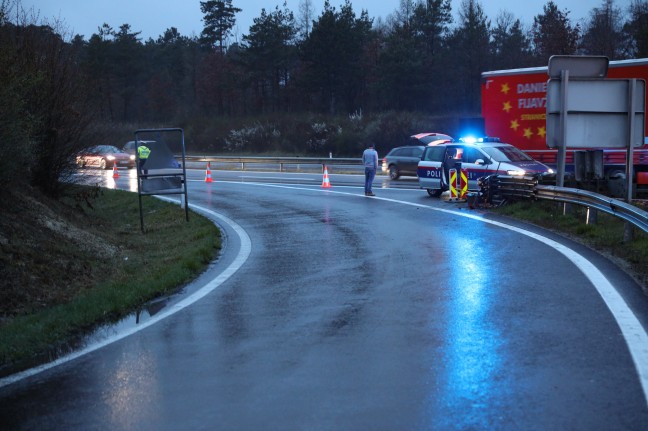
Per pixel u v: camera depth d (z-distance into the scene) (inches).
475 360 226.2
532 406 184.9
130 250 553.0
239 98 3309.5
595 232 490.0
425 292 334.6
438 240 508.7
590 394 191.8
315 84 2837.1
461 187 807.1
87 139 720.3
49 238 472.4
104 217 775.1
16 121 456.8
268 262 451.8
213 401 200.2
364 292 341.7
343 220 665.0
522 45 2778.1
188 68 3786.9
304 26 3503.9
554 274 362.0
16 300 352.8
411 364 225.6
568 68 573.6
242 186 1195.3
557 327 260.8
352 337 261.6
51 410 199.8
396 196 904.9
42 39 655.1
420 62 2588.6
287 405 194.1
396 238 529.3
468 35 2659.9
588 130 558.3
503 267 390.0
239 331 279.7
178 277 397.1
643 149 723.4
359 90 2952.8
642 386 196.4
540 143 821.9
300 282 377.4
